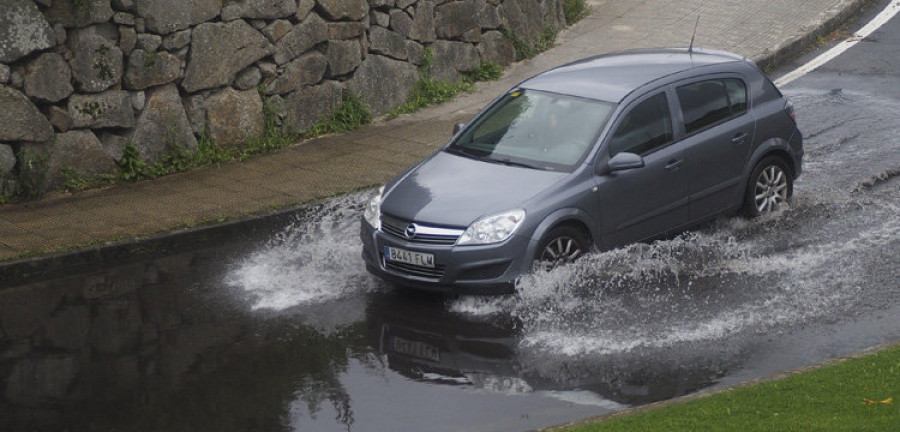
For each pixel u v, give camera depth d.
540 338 17.23
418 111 33.03
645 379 15.55
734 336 16.92
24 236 22.73
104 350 17.47
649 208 20.14
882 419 12.55
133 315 18.95
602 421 13.52
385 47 32.38
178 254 22.12
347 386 15.84
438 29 34.34
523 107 21.12
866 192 23.88
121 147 26.70
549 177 19.16
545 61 37.34
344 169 27.48
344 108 31.30
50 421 15.03
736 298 18.48
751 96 22.00
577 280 19.03
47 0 24.91
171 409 15.28
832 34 39.88
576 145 19.73
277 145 29.44
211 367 16.70
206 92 28.16
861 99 31.61
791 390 13.90
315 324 18.31
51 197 25.44
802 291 18.64
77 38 25.53
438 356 16.77
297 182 26.50
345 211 24.52
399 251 18.83
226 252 22.20
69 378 16.44
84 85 25.73
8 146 24.94
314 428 14.53
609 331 17.36
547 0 39.19
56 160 25.66
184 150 27.67
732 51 36.91
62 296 19.97
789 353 16.19
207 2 27.62
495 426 14.30
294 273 20.84
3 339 18.02
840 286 18.77
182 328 18.30
